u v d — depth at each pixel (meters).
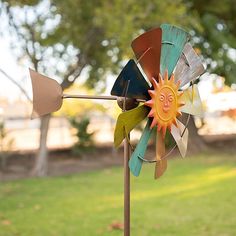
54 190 8.20
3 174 10.55
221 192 7.42
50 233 5.27
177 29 2.66
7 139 14.20
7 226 5.61
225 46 13.98
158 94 2.54
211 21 13.75
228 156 12.57
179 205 6.59
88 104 14.19
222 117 19.80
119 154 13.89
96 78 11.20
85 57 10.05
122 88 2.43
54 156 13.48
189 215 5.98
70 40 9.80
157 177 2.77
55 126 17.38
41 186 8.68
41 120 10.28
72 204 6.89
